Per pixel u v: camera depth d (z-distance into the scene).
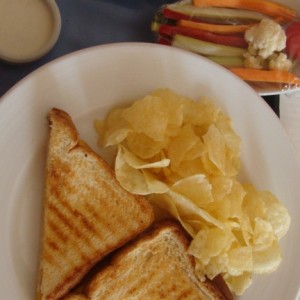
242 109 0.33
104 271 0.29
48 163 0.28
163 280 0.31
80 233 0.29
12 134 0.27
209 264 0.30
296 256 0.34
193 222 0.31
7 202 0.28
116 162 0.29
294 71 0.38
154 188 0.29
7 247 0.27
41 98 0.28
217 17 0.37
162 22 0.36
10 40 0.32
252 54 0.37
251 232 0.31
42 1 0.33
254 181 0.34
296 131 0.39
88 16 0.35
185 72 0.32
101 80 0.30
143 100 0.29
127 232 0.30
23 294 0.28
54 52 0.34
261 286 0.32
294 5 0.39
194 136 0.30
